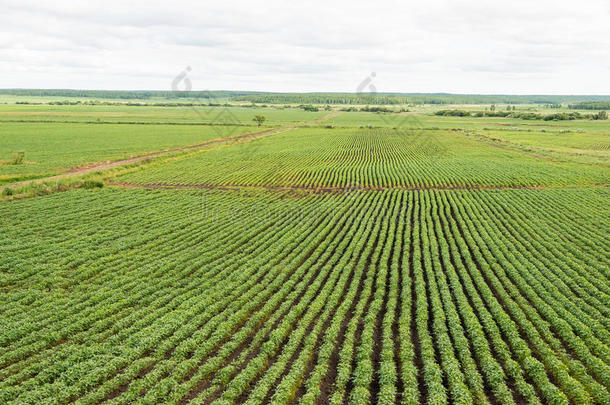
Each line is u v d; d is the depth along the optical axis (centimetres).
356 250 3497
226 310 2455
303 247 3641
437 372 1845
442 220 4588
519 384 1805
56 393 1744
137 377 1892
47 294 2669
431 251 3488
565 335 2180
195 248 3625
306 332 2270
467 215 4778
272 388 1820
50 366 1908
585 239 3797
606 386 1809
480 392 1752
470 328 2242
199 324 2333
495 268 3097
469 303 2667
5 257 3231
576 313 2428
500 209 4947
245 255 3466
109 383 1800
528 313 2438
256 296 2644
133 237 3850
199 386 1836
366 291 2700
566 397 1709
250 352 2086
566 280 2902
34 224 4156
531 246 3628
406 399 1709
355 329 2261
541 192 5869
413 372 1864
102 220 4394
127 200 5272
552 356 1977
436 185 6544
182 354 2023
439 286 2827
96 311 2433
